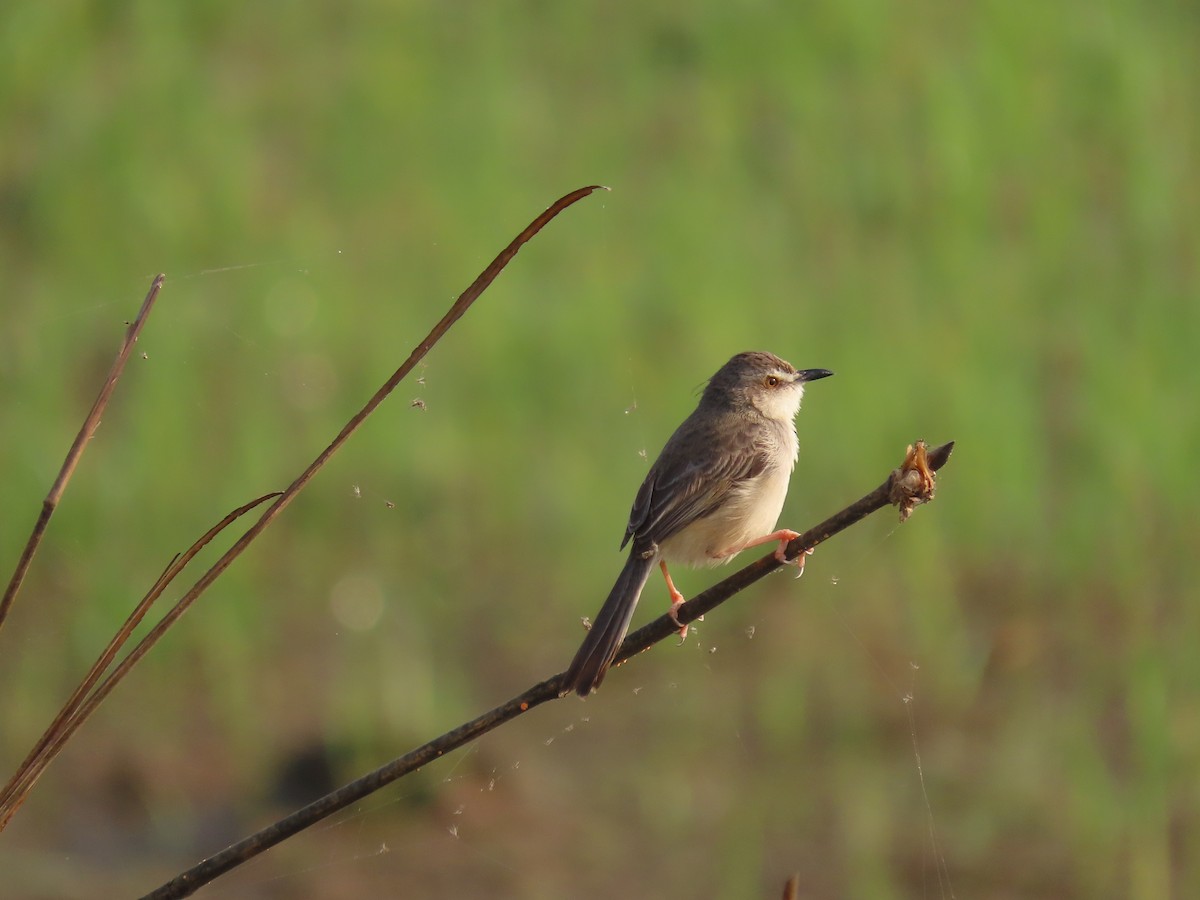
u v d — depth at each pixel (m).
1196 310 16.58
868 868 10.55
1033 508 14.12
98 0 23.58
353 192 19.53
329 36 23.78
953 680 12.43
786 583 13.50
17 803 5.04
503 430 15.64
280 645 13.22
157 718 12.34
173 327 16.48
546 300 17.44
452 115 21.11
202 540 5.17
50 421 15.09
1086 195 19.53
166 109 20.95
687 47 23.41
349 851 10.88
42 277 17.84
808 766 11.67
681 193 19.41
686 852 10.77
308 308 16.98
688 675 12.70
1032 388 15.69
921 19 23.25
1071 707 11.99
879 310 17.06
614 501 14.53
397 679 12.52
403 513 14.71
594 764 11.78
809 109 21.25
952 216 18.77
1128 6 23.09
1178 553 13.46
